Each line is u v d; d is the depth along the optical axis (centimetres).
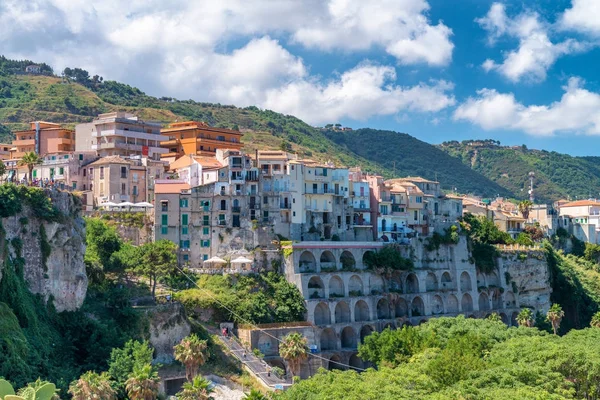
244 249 19925
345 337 19662
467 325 17925
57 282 14338
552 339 16750
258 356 16562
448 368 13700
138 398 11788
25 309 12988
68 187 16100
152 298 16662
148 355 13250
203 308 17350
